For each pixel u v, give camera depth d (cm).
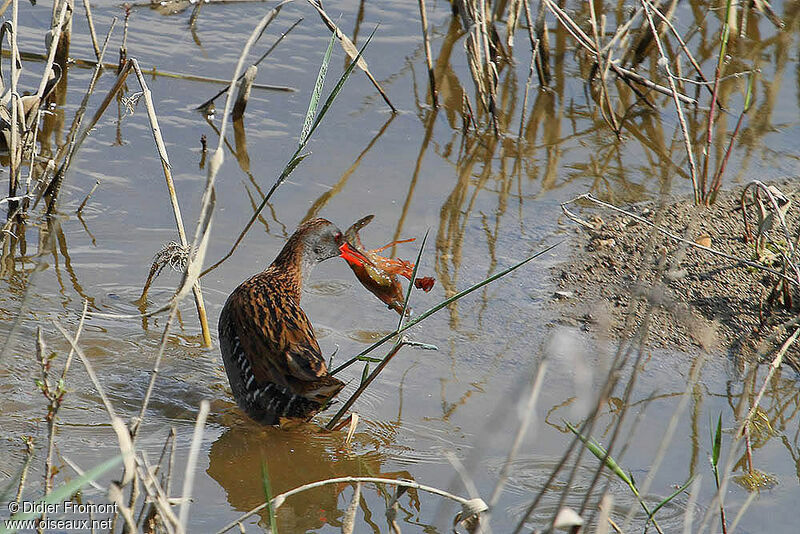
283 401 830
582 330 1003
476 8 1407
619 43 1611
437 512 738
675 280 1070
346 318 1022
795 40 1683
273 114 1423
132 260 1091
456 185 1289
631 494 763
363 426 851
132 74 1462
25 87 1406
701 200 1217
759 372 939
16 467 749
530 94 1530
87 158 1273
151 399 872
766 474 789
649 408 879
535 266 1120
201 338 978
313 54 1585
